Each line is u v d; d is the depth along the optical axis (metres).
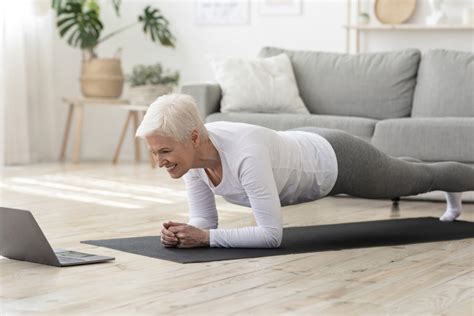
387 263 3.13
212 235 3.30
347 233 3.86
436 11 6.57
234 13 7.43
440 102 5.68
